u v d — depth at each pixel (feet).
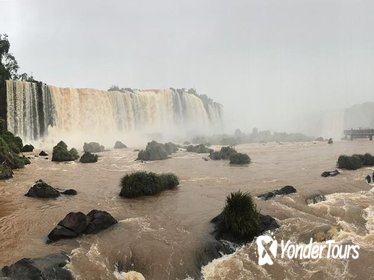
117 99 248.11
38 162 117.70
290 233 44.83
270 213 51.01
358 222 50.34
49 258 33.53
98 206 56.85
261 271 36.47
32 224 47.01
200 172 93.04
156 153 127.13
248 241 42.14
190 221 48.52
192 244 40.29
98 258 36.29
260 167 100.89
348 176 80.94
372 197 62.34
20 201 59.98
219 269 37.01
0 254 36.68
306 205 56.80
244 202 44.01
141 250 38.55
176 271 35.86
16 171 95.86
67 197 63.57
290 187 64.44
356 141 207.62
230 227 43.09
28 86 189.37
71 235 41.37
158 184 67.41
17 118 182.39
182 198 62.34
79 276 32.68
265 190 66.69
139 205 57.62
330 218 50.93
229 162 114.52
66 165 110.01
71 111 219.00
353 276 35.37
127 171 96.27
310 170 91.91
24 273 29.86
